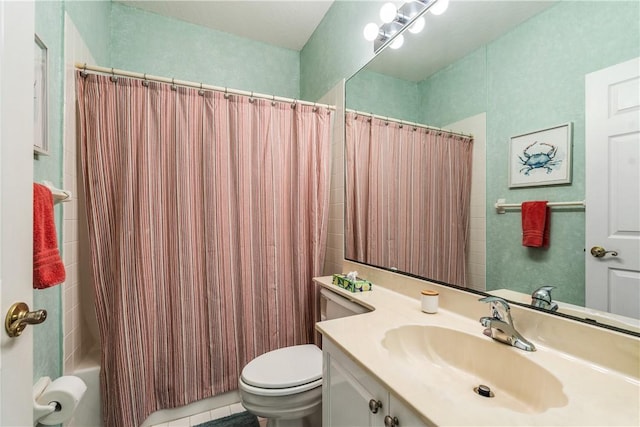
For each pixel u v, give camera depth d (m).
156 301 1.50
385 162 1.48
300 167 1.80
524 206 0.89
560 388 0.63
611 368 0.67
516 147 0.91
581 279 0.76
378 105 1.54
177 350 1.54
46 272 0.80
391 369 0.70
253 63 2.44
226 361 1.65
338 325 0.97
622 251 0.68
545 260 0.84
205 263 1.61
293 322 1.82
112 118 1.43
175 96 1.55
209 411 1.63
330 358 0.94
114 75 1.46
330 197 2.00
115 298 1.42
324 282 1.60
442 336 0.94
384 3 1.49
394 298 1.28
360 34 1.69
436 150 1.20
